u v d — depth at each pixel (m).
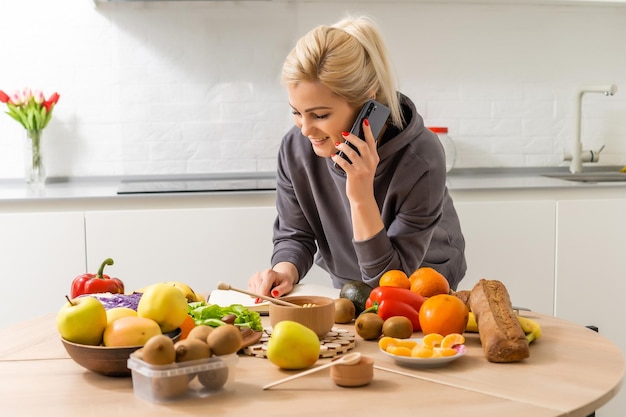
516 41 3.61
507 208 3.03
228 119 3.51
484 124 3.63
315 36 1.69
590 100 3.69
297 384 1.18
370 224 1.76
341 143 1.73
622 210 3.08
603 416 3.03
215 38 3.47
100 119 3.46
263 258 2.97
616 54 3.69
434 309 1.40
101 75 3.44
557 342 1.41
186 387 1.11
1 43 3.38
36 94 3.25
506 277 3.05
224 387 1.15
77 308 1.22
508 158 3.66
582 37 3.65
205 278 2.95
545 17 3.62
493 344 1.28
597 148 3.71
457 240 2.25
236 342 1.15
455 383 1.17
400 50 3.55
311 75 1.64
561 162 3.70
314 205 2.15
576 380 1.18
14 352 1.40
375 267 1.78
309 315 1.37
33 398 1.13
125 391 1.16
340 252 2.14
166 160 3.50
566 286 3.08
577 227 3.07
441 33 3.56
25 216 2.85
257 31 3.48
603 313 3.11
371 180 1.74
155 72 3.46
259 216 2.96
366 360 1.17
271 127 3.54
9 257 2.86
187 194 2.91
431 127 3.47
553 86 3.65
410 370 1.25
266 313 1.67
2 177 3.42
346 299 1.60
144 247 2.91
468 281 3.04
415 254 1.87
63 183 3.43
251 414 1.05
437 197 1.89
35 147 3.25
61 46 3.41
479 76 3.60
